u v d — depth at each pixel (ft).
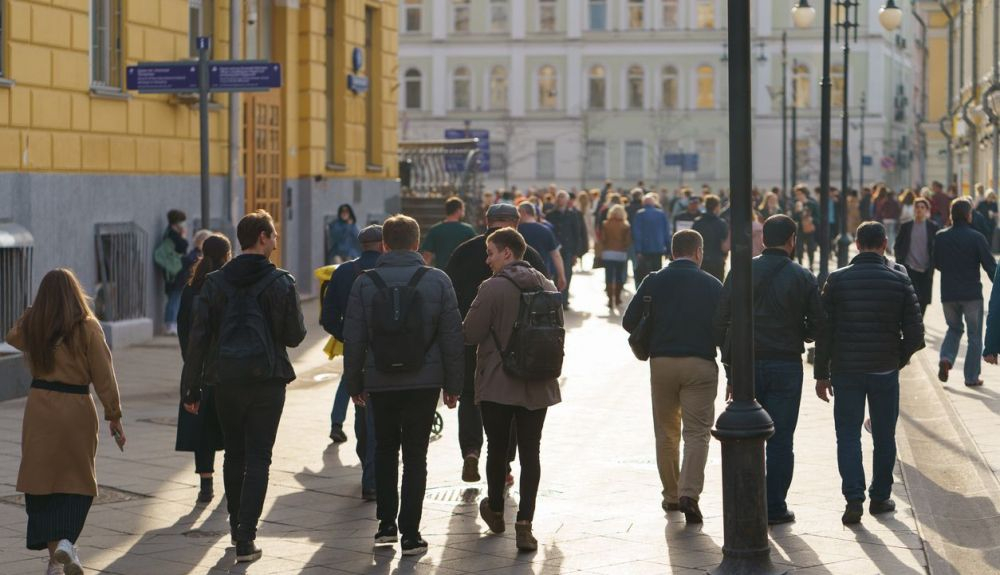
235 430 60.13
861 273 65.05
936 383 107.14
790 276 63.87
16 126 115.03
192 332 59.47
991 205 268.21
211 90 109.60
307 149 181.27
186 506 68.59
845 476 64.13
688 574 55.62
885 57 517.55
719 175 526.98
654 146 527.81
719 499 69.77
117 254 131.95
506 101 535.19
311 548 60.64
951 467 76.38
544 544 61.00
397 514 61.46
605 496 70.90
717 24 525.34
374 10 207.72
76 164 124.77
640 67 529.45
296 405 100.07
